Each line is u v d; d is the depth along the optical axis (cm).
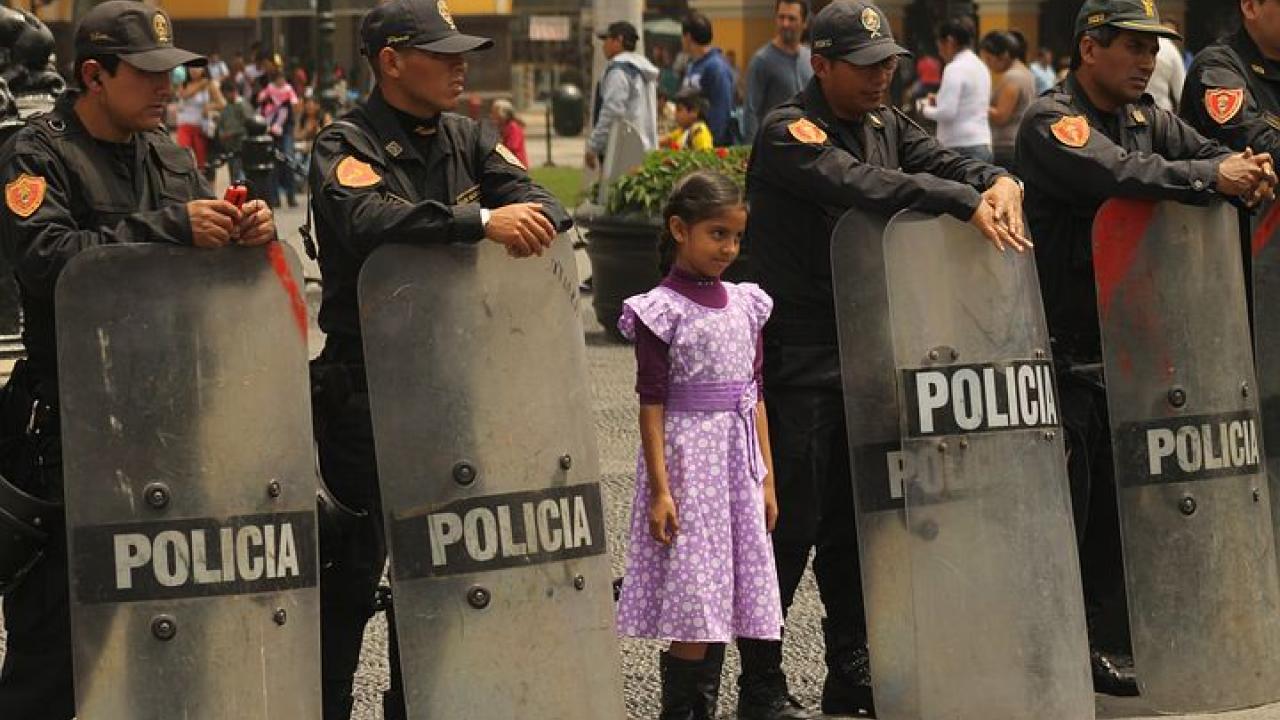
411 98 595
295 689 558
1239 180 685
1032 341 666
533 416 578
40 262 542
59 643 568
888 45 677
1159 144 736
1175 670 703
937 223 656
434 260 570
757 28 4634
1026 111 716
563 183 3366
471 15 5844
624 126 1639
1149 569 700
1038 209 721
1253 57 762
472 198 605
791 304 693
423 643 570
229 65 4816
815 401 691
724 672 770
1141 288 696
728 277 1227
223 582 548
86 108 570
